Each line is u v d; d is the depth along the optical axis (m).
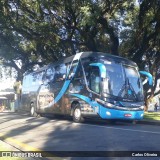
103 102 16.03
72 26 23.77
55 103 20.53
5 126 15.55
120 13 25.77
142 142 9.63
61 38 24.70
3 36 26.11
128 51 25.00
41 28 22.52
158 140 10.04
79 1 19.70
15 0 21.94
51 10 23.02
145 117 19.62
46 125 15.66
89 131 12.84
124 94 16.53
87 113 16.86
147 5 22.42
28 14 23.22
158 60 28.48
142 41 23.92
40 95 23.17
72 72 18.72
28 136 11.62
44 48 27.98
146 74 18.61
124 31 28.14
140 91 17.25
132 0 22.42
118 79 16.59
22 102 27.23
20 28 23.41
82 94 17.44
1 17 22.23
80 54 18.20
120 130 13.23
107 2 21.98
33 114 24.47
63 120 19.42
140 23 23.47
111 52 24.31
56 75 20.83
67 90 19.03
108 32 23.66
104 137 10.93
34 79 24.86
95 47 24.44
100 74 15.99
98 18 20.77
